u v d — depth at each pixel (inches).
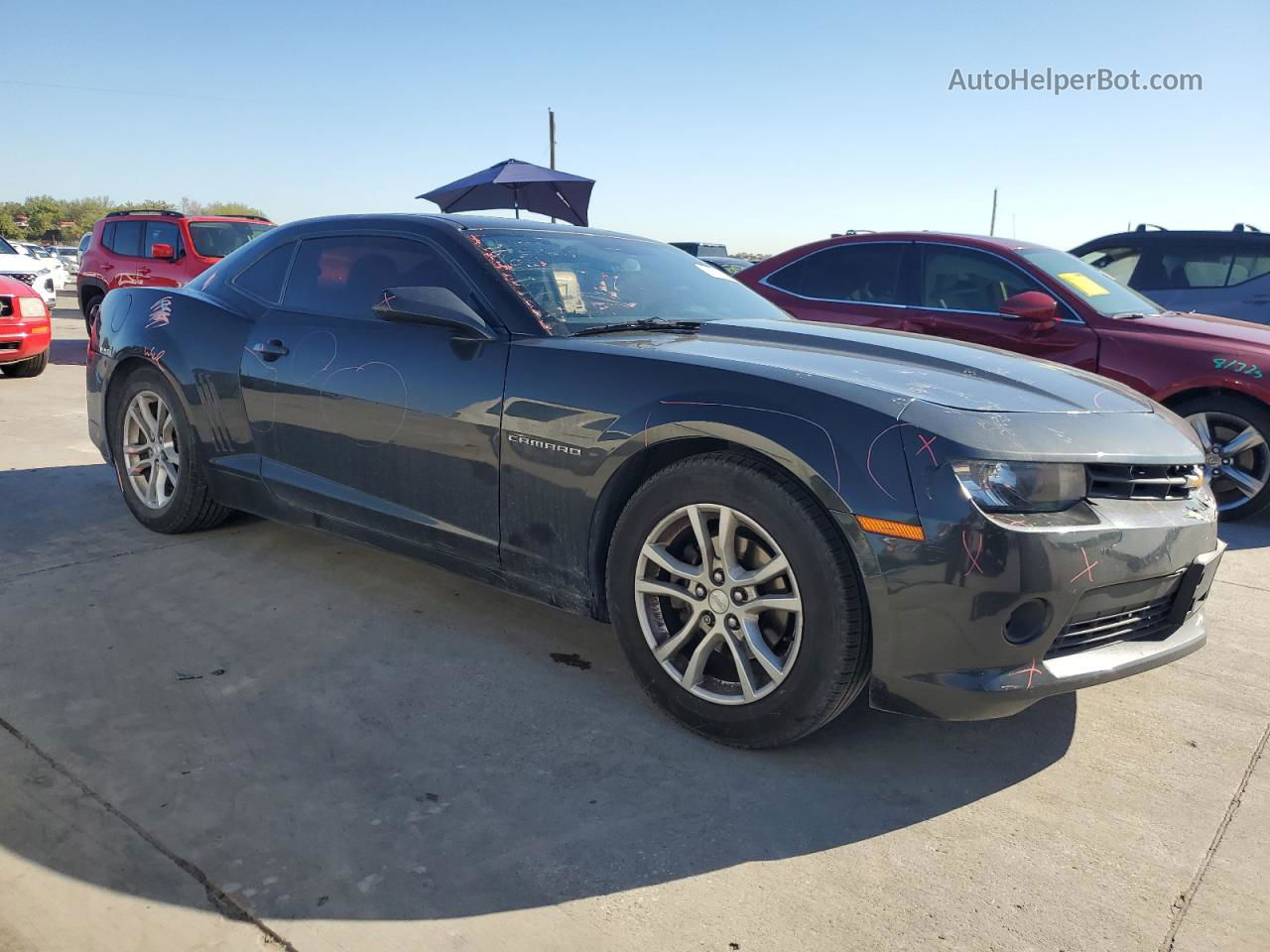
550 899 76.8
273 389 140.0
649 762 98.1
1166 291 281.9
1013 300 202.4
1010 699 88.7
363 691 111.0
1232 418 198.8
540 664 120.2
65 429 260.1
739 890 78.9
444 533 122.0
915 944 73.4
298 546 161.5
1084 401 103.1
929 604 86.9
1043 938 74.6
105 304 174.9
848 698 94.1
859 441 89.4
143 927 71.6
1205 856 86.0
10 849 79.7
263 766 94.3
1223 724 111.3
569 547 110.2
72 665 114.3
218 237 479.5
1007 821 90.4
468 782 93.0
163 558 153.5
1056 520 88.7
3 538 161.3
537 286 124.6
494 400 114.3
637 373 104.6
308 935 71.6
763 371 99.0
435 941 71.5
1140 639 99.5
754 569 98.1
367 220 141.6
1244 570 172.2
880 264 237.6
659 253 152.2
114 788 89.2
